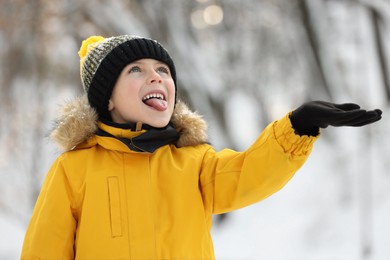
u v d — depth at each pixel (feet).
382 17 41.11
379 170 34.17
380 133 37.19
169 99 8.31
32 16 40.75
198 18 53.16
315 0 44.06
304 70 51.34
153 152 8.06
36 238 7.76
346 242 29.14
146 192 7.81
